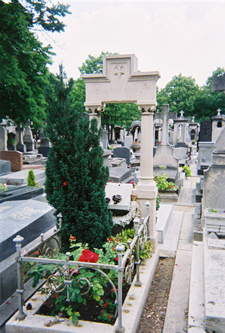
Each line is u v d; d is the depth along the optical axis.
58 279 3.28
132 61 5.09
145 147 5.29
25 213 5.41
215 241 4.86
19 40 10.55
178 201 10.98
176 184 12.16
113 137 46.72
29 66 15.08
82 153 4.09
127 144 27.27
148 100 5.08
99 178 4.27
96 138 4.27
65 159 4.21
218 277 3.51
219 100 51.84
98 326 3.01
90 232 4.18
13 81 13.76
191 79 56.22
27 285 4.27
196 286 3.83
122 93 5.22
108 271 3.98
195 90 55.25
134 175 12.48
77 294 3.21
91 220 4.16
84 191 4.18
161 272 5.12
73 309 3.31
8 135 23.00
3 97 16.53
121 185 5.55
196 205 7.78
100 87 5.32
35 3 14.29
